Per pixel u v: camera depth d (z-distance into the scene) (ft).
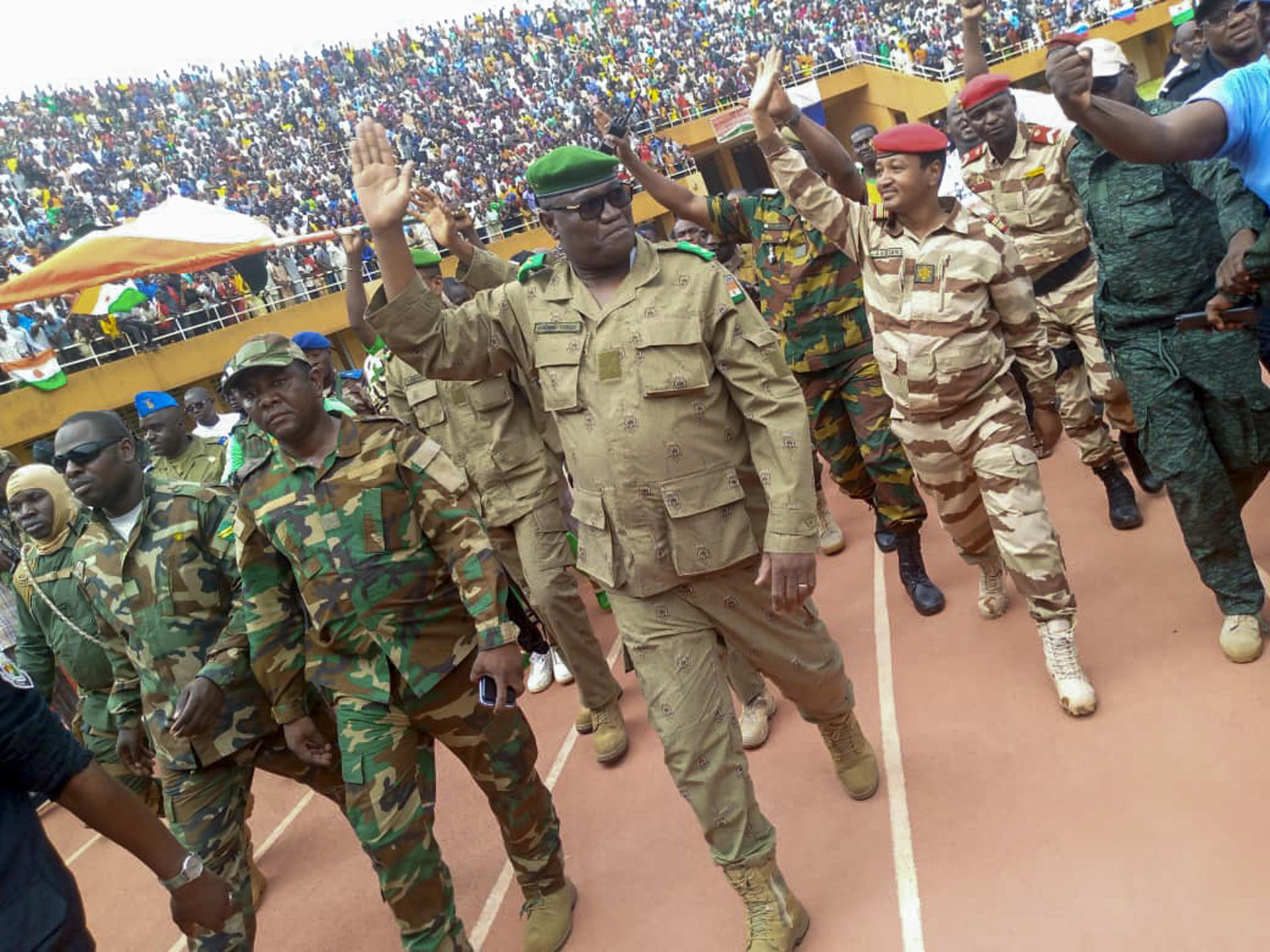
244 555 10.51
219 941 10.90
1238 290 9.66
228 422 25.96
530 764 11.15
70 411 56.65
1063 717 12.32
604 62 107.96
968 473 13.08
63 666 16.38
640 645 9.89
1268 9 9.41
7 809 5.96
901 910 10.19
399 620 10.16
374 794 9.99
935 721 13.15
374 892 14.47
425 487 10.07
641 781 14.40
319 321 67.31
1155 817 10.21
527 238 79.25
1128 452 17.06
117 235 17.81
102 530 12.10
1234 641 12.05
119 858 18.90
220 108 100.63
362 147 9.34
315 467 10.17
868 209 13.09
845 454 17.51
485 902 13.10
